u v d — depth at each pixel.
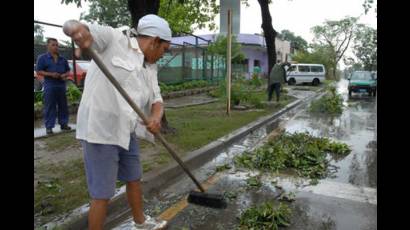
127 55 3.09
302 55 49.62
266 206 4.17
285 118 12.26
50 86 7.57
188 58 19.73
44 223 3.64
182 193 4.94
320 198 4.81
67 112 8.09
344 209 4.45
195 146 7.02
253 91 15.67
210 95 17.58
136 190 3.58
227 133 8.45
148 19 3.24
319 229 3.92
